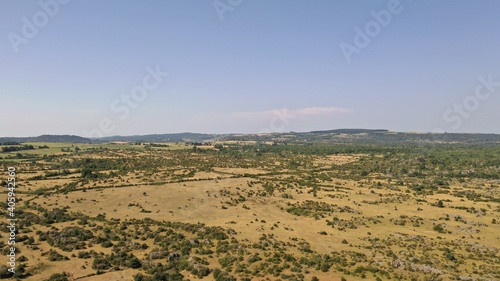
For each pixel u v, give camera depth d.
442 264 76.94
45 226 104.25
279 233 103.38
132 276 72.00
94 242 91.44
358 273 71.75
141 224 110.81
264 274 71.31
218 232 100.94
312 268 74.44
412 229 108.81
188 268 74.88
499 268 74.94
